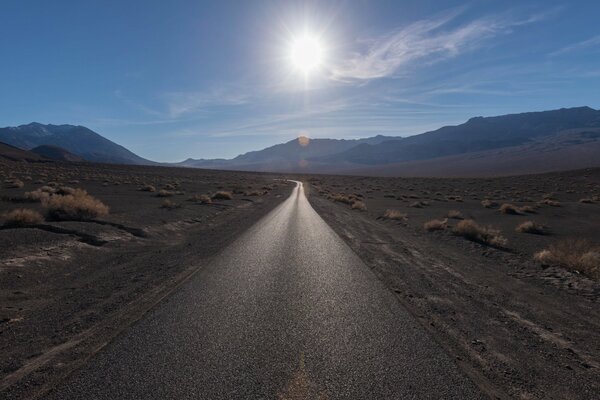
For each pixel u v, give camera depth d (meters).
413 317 6.59
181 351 5.11
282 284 8.62
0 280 8.34
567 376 4.71
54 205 15.95
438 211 31.42
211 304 7.13
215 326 6.02
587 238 18.12
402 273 10.13
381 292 8.13
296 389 4.19
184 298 7.50
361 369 4.66
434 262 11.90
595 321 6.96
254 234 16.77
